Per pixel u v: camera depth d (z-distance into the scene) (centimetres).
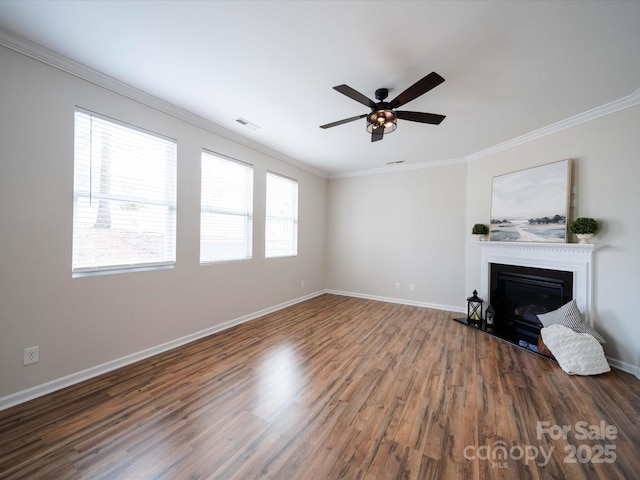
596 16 154
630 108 245
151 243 268
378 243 514
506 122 299
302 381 222
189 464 139
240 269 367
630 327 244
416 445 154
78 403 188
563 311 276
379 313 423
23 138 188
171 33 177
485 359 266
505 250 358
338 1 150
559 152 300
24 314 190
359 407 188
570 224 283
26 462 139
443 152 410
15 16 163
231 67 213
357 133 342
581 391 211
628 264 247
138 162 256
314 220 534
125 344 246
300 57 199
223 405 189
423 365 252
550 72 209
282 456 145
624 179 249
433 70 210
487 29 168
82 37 182
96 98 224
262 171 401
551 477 134
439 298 455
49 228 201
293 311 432
